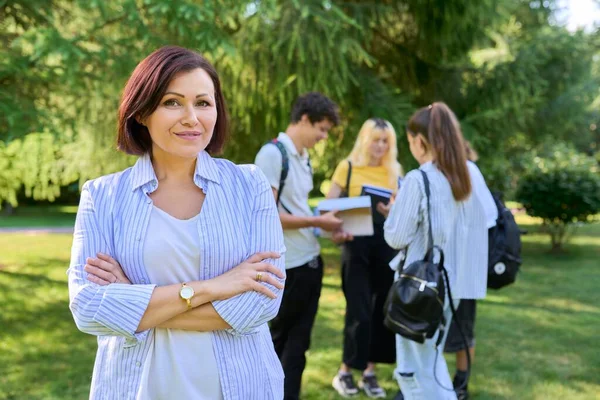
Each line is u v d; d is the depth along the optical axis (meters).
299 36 5.88
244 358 1.42
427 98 8.40
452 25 7.63
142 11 4.95
